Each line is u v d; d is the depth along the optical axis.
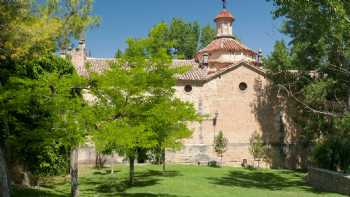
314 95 35.56
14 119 15.11
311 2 21.31
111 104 16.11
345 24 20.95
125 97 16.33
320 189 25.17
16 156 21.95
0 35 14.02
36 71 19.17
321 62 33.88
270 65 41.59
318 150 28.83
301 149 43.03
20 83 14.79
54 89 14.66
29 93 13.99
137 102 16.47
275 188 25.48
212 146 42.22
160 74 17.20
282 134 42.97
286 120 43.09
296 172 37.59
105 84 15.62
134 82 16.14
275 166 42.44
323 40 27.88
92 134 14.59
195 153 42.00
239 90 43.06
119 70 16.22
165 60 17.17
